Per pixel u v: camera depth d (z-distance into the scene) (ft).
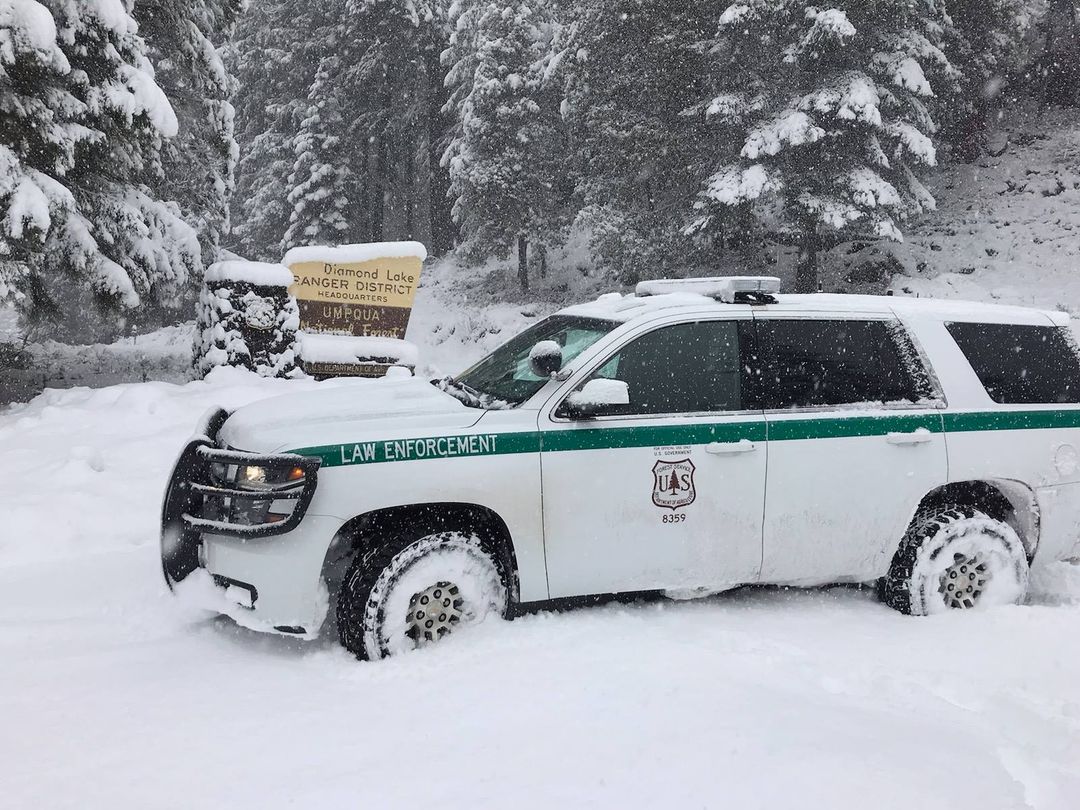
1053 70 111.75
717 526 15.75
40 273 41.45
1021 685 13.15
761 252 93.30
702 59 81.61
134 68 40.75
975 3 95.55
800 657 14.05
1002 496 18.24
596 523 15.15
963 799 9.14
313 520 13.89
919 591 16.67
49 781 9.70
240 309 39.50
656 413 15.57
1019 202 95.14
